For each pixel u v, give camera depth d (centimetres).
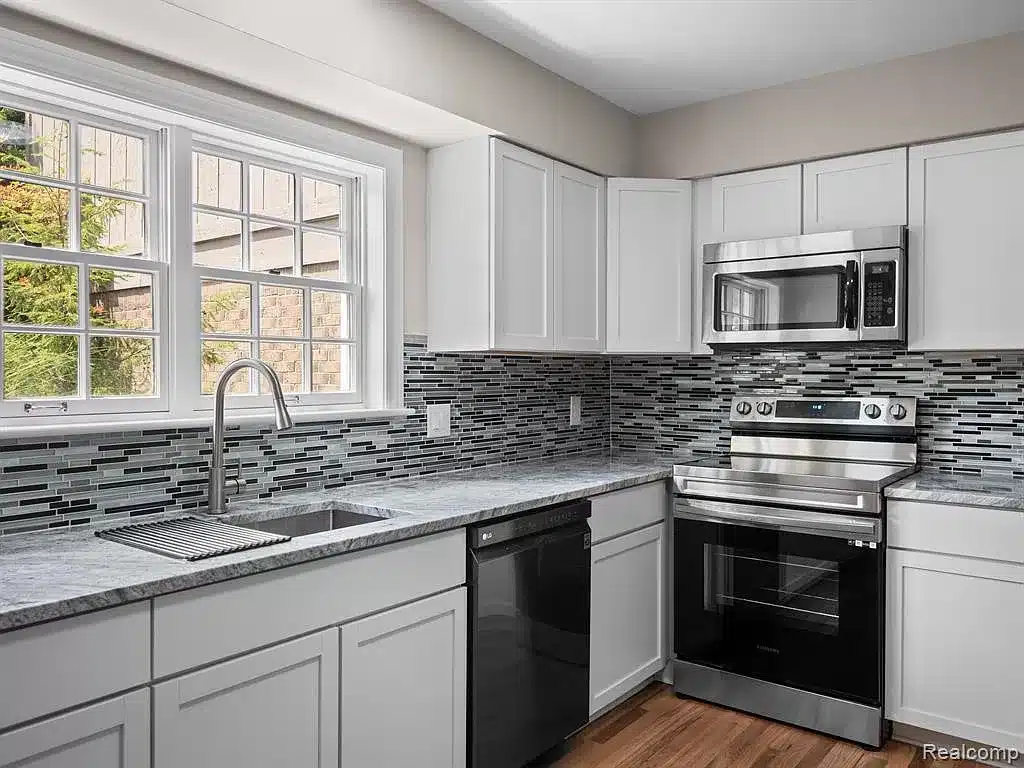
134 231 213
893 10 248
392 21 231
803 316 298
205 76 218
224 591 156
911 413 304
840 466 306
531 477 284
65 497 191
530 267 288
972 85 271
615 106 336
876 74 291
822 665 266
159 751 146
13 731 126
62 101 194
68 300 199
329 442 255
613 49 277
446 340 285
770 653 277
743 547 282
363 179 274
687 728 273
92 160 205
